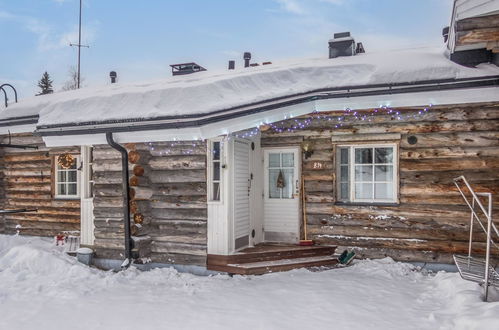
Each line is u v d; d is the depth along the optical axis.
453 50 6.58
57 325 4.83
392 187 7.69
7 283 6.70
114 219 7.70
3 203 10.78
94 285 6.52
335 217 7.86
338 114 7.86
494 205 6.86
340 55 9.09
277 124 8.30
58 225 10.17
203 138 6.81
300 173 8.14
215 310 5.22
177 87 7.54
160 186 7.61
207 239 7.24
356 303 5.32
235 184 7.37
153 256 7.57
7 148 10.78
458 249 7.05
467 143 7.06
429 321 4.66
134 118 7.03
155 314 5.12
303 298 5.55
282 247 7.72
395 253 7.41
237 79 7.46
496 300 4.96
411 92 6.62
